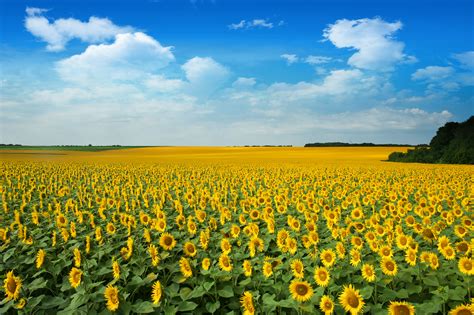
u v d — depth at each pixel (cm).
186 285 794
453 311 504
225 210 1224
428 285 696
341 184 2466
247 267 720
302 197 1602
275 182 2512
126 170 4041
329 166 4919
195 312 676
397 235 848
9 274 644
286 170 4006
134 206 1448
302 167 4653
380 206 1516
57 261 834
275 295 649
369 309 609
